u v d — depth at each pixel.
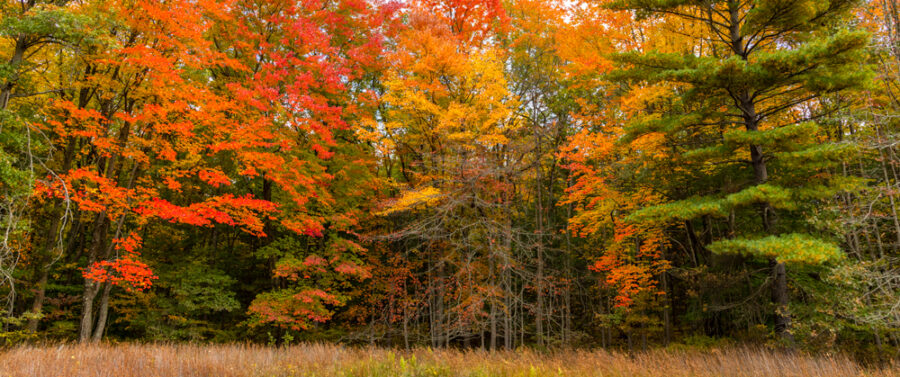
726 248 10.34
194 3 13.21
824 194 9.84
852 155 9.80
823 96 12.43
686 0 11.73
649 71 11.62
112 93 13.11
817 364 9.23
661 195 14.85
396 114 15.70
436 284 18.66
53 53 13.16
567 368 9.20
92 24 9.94
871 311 9.80
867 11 10.91
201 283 18.97
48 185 10.69
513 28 18.30
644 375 8.48
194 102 13.74
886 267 10.26
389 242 20.08
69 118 12.06
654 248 15.78
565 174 21.53
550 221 21.41
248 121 14.96
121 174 20.36
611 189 15.20
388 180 17.34
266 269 23.98
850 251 12.55
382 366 7.84
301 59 16.78
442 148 15.38
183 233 22.27
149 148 14.80
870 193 10.09
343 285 19.45
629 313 17.08
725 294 15.37
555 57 18.03
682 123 11.60
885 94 11.00
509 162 15.78
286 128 16.77
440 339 16.77
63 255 17.28
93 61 11.87
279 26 16.53
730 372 8.81
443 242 17.06
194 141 15.03
